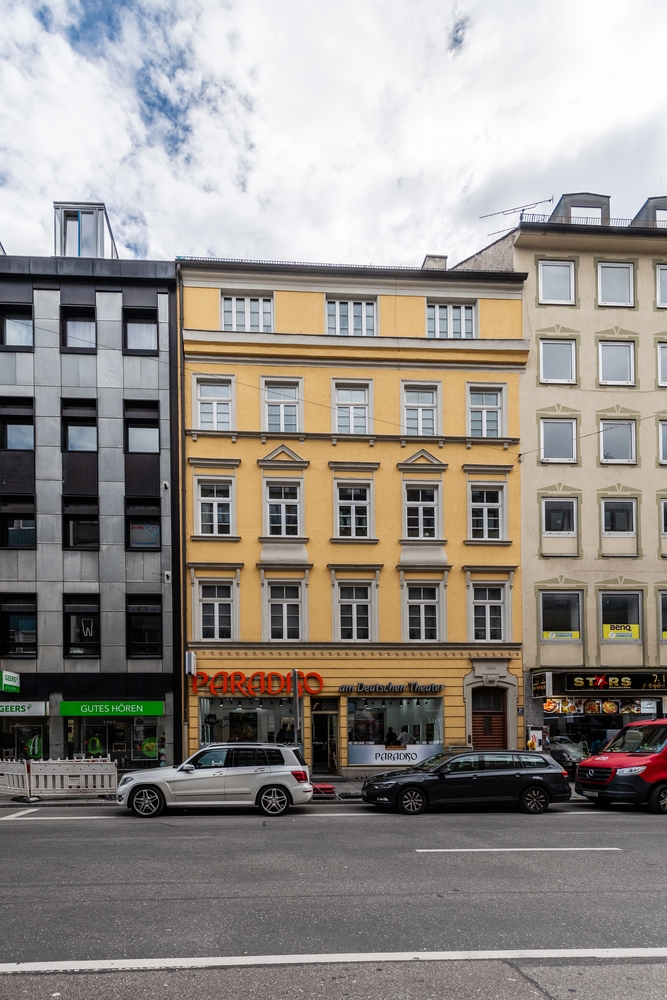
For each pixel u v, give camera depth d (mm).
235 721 22047
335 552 22828
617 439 24531
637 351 24875
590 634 23469
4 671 20906
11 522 22328
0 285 22766
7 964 6047
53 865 9562
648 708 22812
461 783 15039
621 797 15172
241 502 22703
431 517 23562
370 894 8109
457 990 5566
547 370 24562
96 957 6203
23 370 22609
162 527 22484
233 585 22422
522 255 24844
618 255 25188
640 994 5508
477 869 9359
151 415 22922
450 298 24391
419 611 23094
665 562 24125
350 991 5535
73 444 22812
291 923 7086
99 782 17234
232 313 23703
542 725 22688
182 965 6023
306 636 22359
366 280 23969
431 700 22703
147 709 21594
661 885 8594
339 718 22141
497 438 23734
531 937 6734
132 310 23219
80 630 22094
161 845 11000
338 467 23109
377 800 15047
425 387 23922
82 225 24984
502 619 23312
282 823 13406
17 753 21516
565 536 23891
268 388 23391
